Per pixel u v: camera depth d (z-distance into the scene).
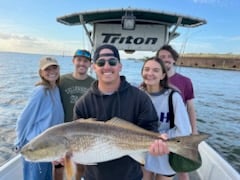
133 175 1.11
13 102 6.83
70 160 1.02
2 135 4.23
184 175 1.71
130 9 2.64
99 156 1.02
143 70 1.44
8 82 11.03
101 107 1.10
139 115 1.09
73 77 1.76
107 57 1.07
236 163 4.08
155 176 1.53
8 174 1.64
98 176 1.10
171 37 3.02
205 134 1.02
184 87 1.79
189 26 3.20
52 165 1.58
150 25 3.00
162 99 1.40
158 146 1.01
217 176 1.79
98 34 3.05
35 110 1.52
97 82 1.14
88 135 1.01
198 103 9.62
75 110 1.15
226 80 20.72
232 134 5.67
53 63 1.57
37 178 1.53
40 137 1.03
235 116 7.51
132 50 3.06
